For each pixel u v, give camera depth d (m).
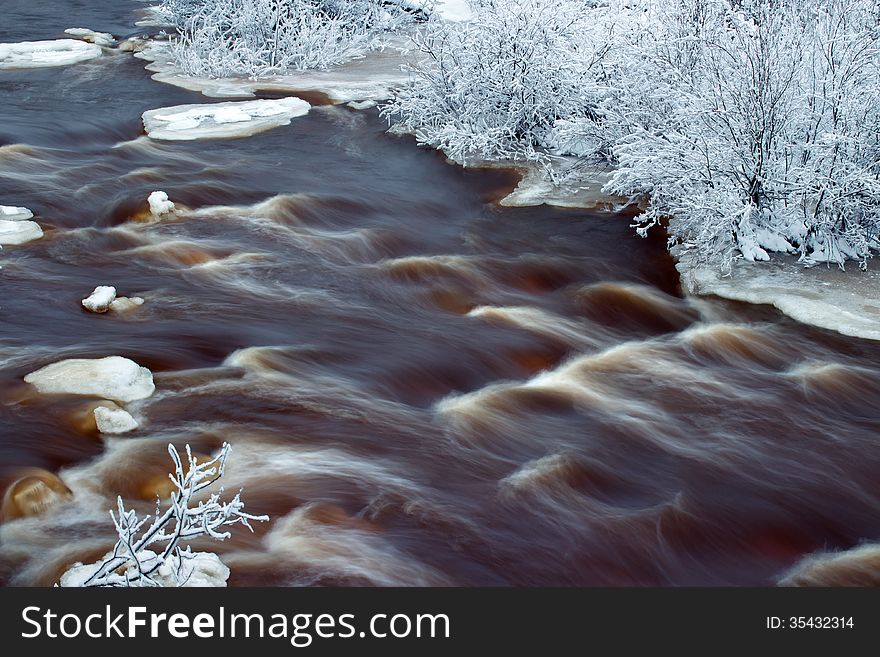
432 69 13.52
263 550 5.25
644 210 10.77
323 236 10.10
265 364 7.32
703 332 8.30
